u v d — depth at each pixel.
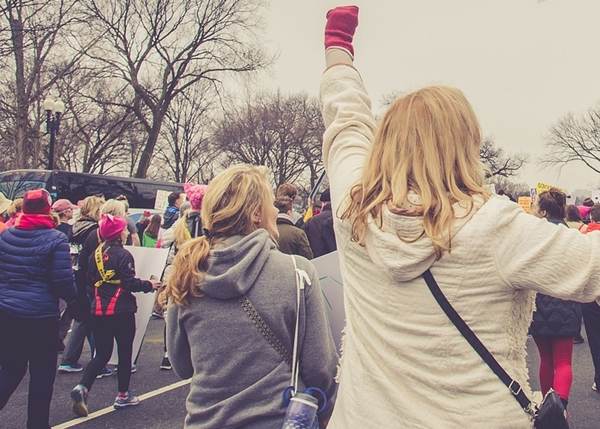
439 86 1.37
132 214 18.69
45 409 3.74
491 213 1.19
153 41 27.53
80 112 27.22
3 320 3.66
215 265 1.85
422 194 1.22
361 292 1.33
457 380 1.16
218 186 1.98
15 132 23.31
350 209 1.36
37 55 22.84
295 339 1.84
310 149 45.06
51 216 3.93
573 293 1.11
